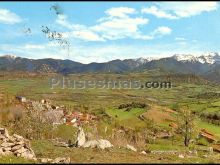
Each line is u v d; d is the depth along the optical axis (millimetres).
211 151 79812
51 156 35469
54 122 82062
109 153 36625
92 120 131250
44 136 66562
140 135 110750
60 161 30422
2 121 71250
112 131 89438
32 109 90000
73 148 41094
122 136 80812
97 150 39281
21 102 97188
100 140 43562
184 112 138375
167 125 182875
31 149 36812
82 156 34375
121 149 41188
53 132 69875
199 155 44188
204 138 143875
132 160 31234
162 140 128375
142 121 190125
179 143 127000
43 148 40438
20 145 36469
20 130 66625
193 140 132375
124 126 151000
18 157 33000
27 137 64250
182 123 133375
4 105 85875
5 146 35969
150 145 82625
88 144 42719
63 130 71312
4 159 31047
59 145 44031
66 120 94500
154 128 169000
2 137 39062
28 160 31109
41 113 87625
